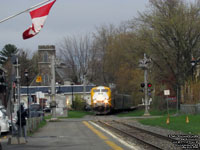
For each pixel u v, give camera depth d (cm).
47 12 1916
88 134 2795
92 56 10462
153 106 6944
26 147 2055
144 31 5694
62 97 5803
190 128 2955
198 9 5584
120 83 8225
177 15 5519
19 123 2322
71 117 5709
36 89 10238
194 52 5703
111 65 8850
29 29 1917
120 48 8462
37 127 3475
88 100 10638
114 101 6925
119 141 2275
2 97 6906
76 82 11244
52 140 2398
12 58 2275
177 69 5828
